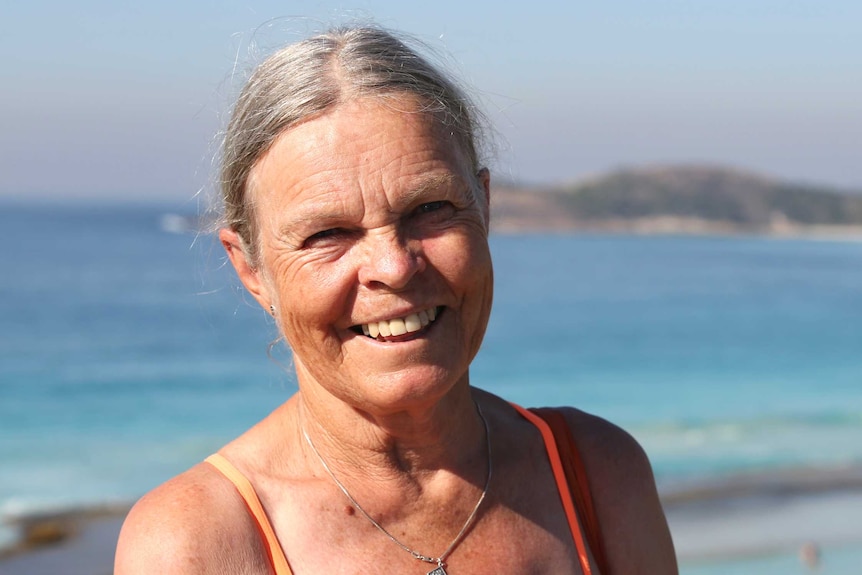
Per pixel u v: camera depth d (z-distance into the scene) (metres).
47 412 22.05
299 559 2.03
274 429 2.22
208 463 2.12
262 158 1.98
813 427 20.45
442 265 1.94
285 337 2.11
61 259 61.12
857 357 32.69
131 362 28.45
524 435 2.35
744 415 22.33
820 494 14.23
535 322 40.91
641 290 53.22
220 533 1.97
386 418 2.05
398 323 1.94
